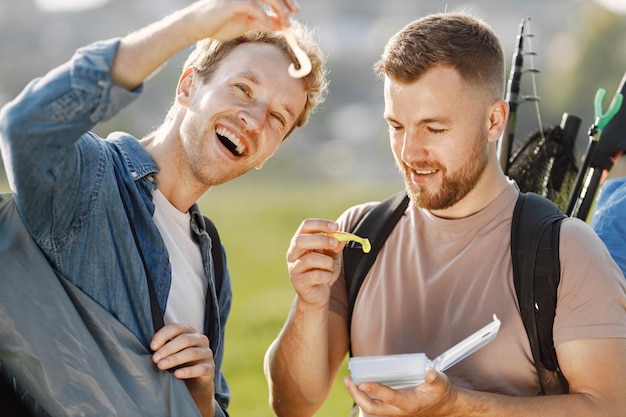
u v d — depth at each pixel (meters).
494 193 2.86
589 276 2.68
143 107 44.59
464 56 2.71
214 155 2.74
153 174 2.77
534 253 2.72
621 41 42.75
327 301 2.86
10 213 2.49
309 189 36.59
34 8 68.56
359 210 3.11
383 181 45.22
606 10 43.19
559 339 2.67
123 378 2.48
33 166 2.31
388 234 2.99
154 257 2.65
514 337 2.73
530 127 4.25
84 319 2.50
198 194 2.84
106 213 2.55
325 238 2.75
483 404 2.60
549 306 2.69
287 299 13.29
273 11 2.43
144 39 2.32
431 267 2.88
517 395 2.72
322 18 76.00
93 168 2.55
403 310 2.88
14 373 2.44
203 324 2.88
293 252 2.79
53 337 2.43
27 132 2.25
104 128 41.91
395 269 2.94
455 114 2.71
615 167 3.39
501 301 2.76
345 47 69.50
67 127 2.28
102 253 2.54
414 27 2.78
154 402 2.49
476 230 2.85
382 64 2.78
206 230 2.97
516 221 2.81
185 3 37.84
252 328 11.38
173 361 2.54
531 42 3.45
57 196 2.42
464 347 2.53
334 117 62.44
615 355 2.64
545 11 56.00
